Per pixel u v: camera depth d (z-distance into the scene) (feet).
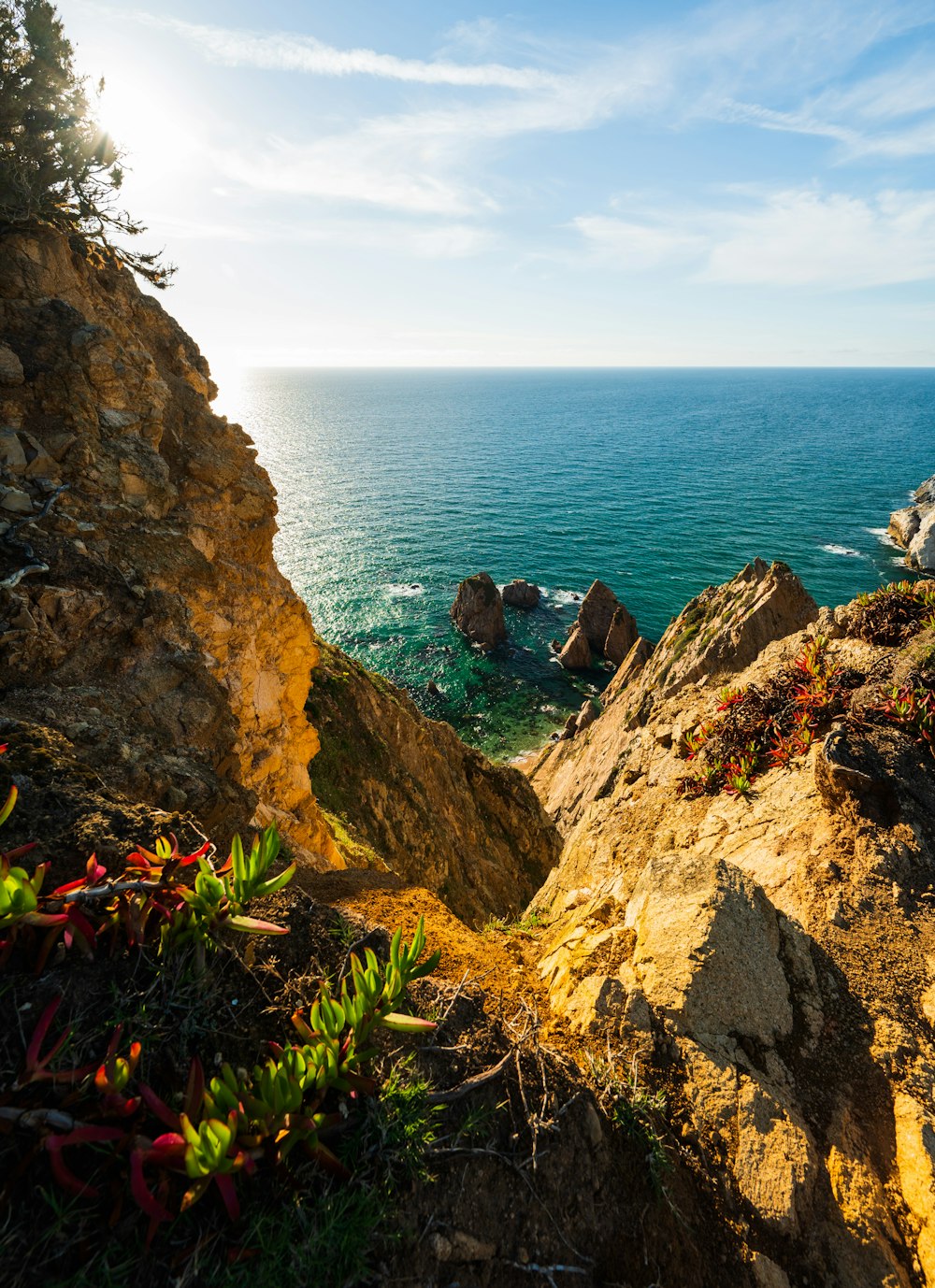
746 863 26.32
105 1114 8.50
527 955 20.62
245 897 11.26
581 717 162.20
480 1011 13.80
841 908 21.20
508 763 172.04
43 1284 7.52
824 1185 13.75
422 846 74.90
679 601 264.11
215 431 43.29
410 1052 11.89
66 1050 9.20
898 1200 13.93
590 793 104.12
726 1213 12.87
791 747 32.50
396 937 10.94
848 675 33.60
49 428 31.58
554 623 244.01
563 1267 10.37
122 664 24.99
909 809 24.13
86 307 37.47
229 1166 8.18
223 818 20.53
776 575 61.98
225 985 11.15
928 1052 16.81
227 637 38.34
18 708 20.38
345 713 76.79
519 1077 12.30
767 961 17.85
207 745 25.18
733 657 58.90
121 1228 8.05
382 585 278.05
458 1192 10.39
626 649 213.87
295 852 35.55
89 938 10.21
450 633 234.17
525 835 101.91
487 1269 9.87
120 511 32.48
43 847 11.84
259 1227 8.49
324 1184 9.36
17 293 34.19
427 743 91.45
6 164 31.71
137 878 11.38
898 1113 15.31
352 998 10.75
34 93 32.55
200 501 40.01
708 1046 15.75
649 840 33.19
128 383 34.81
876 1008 17.89
